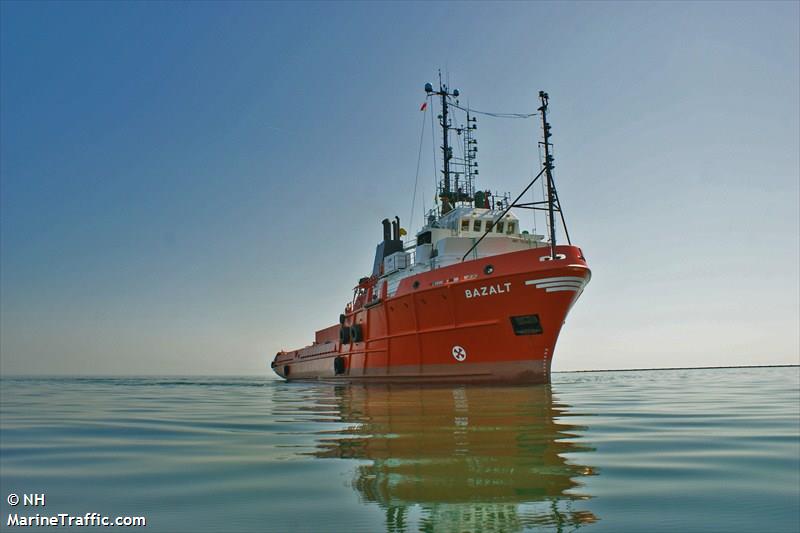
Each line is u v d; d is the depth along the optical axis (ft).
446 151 121.90
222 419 41.34
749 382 126.11
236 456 24.27
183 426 36.81
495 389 73.67
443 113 122.72
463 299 81.76
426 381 87.66
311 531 13.84
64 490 18.79
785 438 28.07
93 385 144.56
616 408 46.29
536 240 98.43
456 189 118.83
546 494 16.78
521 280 75.92
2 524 15.24
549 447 24.93
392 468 20.71
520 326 77.92
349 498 16.74
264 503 16.49
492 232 99.96
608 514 14.80
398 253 105.60
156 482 19.61
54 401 69.36
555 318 75.72
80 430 35.40
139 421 40.73
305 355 158.61
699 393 73.56
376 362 101.45
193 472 21.09
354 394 73.82
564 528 13.70
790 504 15.72
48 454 25.82
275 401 64.34
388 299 96.17
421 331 88.69
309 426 35.24
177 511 16.03
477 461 21.70
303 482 18.90
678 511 15.07
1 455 25.63
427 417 38.88
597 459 22.06
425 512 15.17
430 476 19.31
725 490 17.25
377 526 14.05
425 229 103.55
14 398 77.56
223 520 15.06
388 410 45.42
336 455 23.76
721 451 23.99
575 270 73.77
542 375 77.36
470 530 13.58
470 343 81.97
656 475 19.21
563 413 41.42
